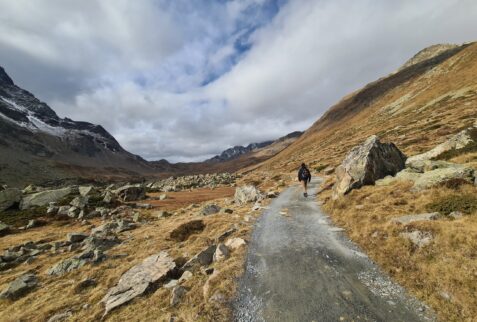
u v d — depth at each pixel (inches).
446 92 3619.6
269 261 471.5
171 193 2625.5
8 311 514.6
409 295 325.7
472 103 2573.8
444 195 518.6
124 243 859.4
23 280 643.5
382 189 676.7
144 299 434.3
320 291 360.2
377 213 551.2
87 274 621.9
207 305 363.6
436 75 4835.1
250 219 778.8
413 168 766.5
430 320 282.4
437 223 406.9
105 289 520.1
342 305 324.8
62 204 1916.8
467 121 1974.7
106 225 1181.7
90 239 957.2
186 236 791.7
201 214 1058.1
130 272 540.1
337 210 689.6
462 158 786.8
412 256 381.4
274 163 7372.1
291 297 356.2
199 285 428.8
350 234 534.6
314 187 1218.0
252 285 399.9
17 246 1016.9
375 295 335.9
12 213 1749.5
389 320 289.6
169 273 502.3
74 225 1464.1
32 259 862.5
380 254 420.5
